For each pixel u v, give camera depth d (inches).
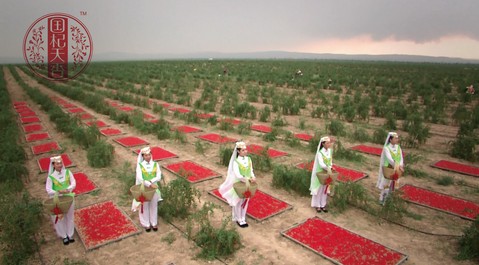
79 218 278.7
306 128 633.0
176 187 286.7
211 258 227.3
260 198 321.1
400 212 283.7
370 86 1227.9
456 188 356.2
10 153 423.5
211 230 243.3
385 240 254.2
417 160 422.9
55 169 235.3
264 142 534.3
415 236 260.7
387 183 299.6
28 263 222.7
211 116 682.8
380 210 300.2
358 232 265.3
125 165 412.5
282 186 350.6
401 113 721.0
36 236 255.1
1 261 221.6
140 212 259.9
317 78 1482.5
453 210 299.3
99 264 221.6
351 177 375.9
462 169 408.8
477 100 943.7
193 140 550.0
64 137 571.2
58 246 242.8
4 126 601.9
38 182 369.1
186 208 287.4
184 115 720.3
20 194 333.4
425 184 367.2
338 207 304.2
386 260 223.0
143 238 253.6
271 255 232.2
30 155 468.4
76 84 1354.6
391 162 291.1
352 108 719.7
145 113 794.2
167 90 1129.4
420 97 1027.9
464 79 1482.5
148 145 517.0
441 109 760.3
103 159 419.8
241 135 583.8
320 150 289.9
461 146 460.4
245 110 735.7
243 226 269.9
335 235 254.8
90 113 808.9
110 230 260.2
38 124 674.8
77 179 368.5
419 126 544.7
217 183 362.0
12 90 1280.8
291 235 254.7
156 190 258.2
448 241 253.1
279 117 680.4
